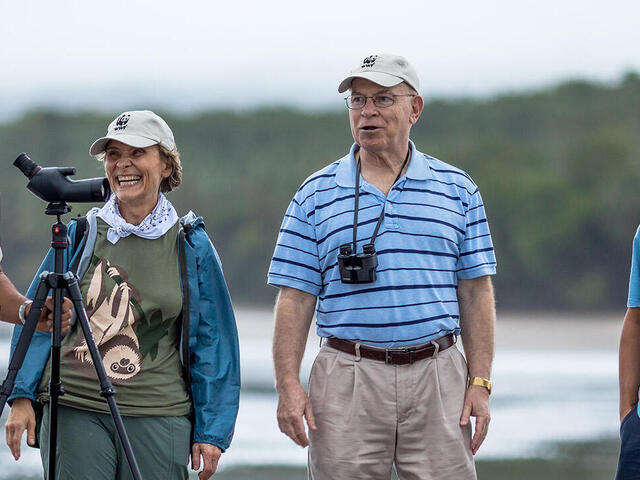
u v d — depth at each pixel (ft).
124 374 33.30
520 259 318.04
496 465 71.51
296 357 34.94
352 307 34.30
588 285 311.06
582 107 385.70
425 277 34.37
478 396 34.88
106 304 33.58
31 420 33.42
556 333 236.02
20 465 67.05
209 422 34.30
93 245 34.17
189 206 372.38
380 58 35.19
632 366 34.68
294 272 35.22
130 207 34.71
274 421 85.20
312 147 399.03
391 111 34.94
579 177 338.75
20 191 354.54
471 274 35.53
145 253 34.24
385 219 34.63
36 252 327.06
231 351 35.09
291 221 35.60
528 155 359.66
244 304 331.77
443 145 374.84
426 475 34.17
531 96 395.55
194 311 34.42
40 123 399.65
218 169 388.37
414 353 34.14
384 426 34.19
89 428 32.91
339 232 34.73
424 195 35.09
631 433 34.19
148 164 34.42
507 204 329.11
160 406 33.50
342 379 34.35
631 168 339.98
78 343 33.37
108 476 32.96
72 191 31.09
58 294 31.01
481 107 394.52
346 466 34.06
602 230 320.70
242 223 364.38
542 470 69.62
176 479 33.68
